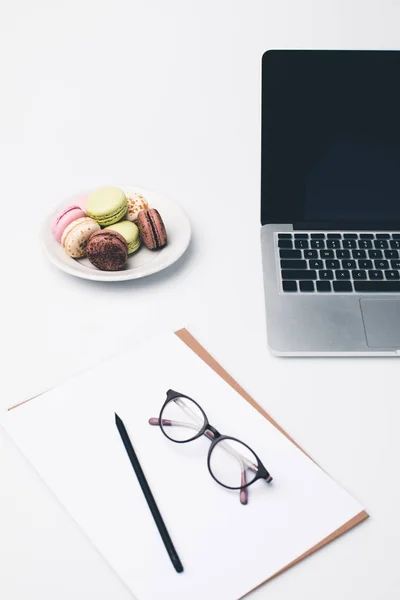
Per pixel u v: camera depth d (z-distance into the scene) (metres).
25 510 0.49
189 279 0.69
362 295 0.65
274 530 0.47
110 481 0.50
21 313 0.64
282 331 0.61
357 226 0.71
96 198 0.70
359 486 0.50
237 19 1.14
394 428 0.55
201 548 0.46
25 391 0.57
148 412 0.55
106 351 0.61
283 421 0.55
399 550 0.46
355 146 0.67
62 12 1.17
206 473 0.50
